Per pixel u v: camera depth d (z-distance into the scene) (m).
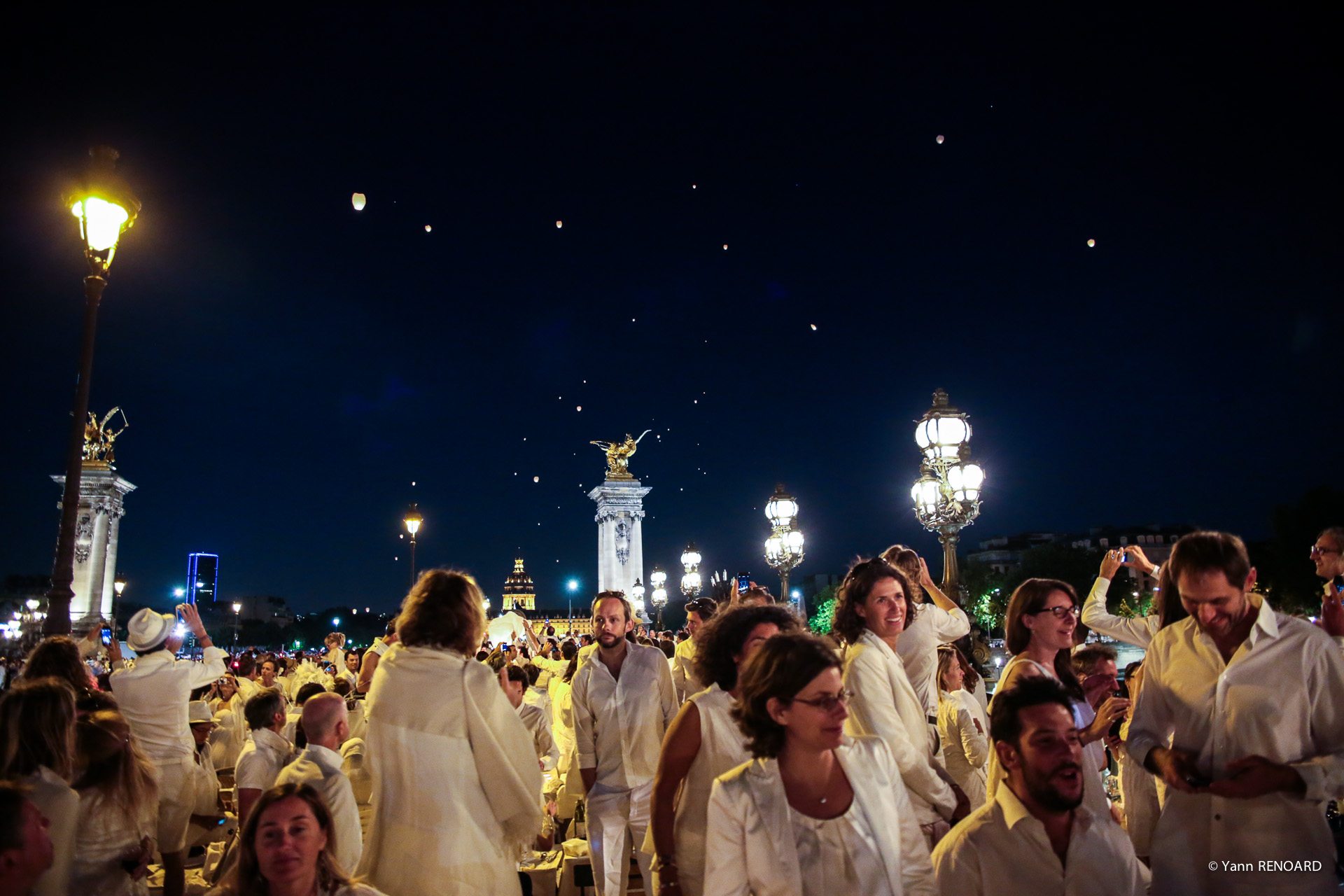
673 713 7.04
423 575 5.57
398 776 5.07
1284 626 4.18
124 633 76.12
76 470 10.56
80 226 11.05
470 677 5.24
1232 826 4.09
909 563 7.01
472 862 4.96
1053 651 5.36
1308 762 3.92
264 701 7.18
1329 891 3.93
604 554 69.12
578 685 7.02
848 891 3.41
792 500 20.53
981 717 6.93
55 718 5.00
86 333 10.84
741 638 4.71
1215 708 4.18
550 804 10.19
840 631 5.34
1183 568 4.20
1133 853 3.81
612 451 71.75
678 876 4.52
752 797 3.52
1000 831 3.71
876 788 3.63
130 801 5.66
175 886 7.46
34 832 3.93
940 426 14.00
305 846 4.16
